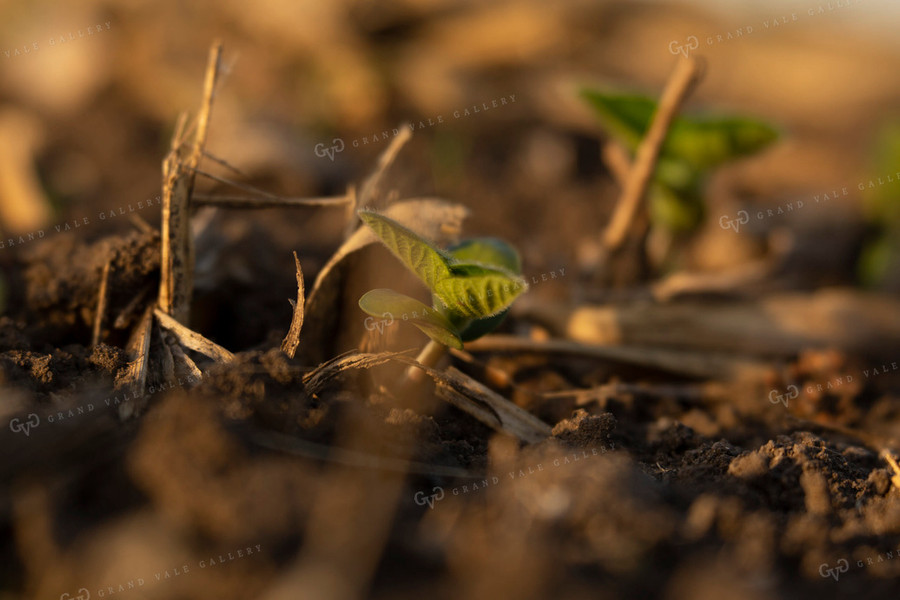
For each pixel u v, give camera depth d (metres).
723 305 0.62
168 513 0.49
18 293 0.57
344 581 0.49
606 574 0.49
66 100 0.97
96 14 1.02
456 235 0.55
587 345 0.59
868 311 0.62
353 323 0.55
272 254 0.61
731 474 0.53
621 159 0.66
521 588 0.48
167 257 0.54
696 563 0.50
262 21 0.98
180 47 0.98
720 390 0.59
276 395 0.52
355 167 0.83
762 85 1.13
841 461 0.54
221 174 0.72
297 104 0.95
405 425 0.52
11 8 1.05
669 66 1.09
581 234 0.76
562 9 1.05
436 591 0.49
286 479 0.50
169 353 0.54
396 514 0.50
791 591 0.50
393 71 0.95
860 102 1.10
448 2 0.99
